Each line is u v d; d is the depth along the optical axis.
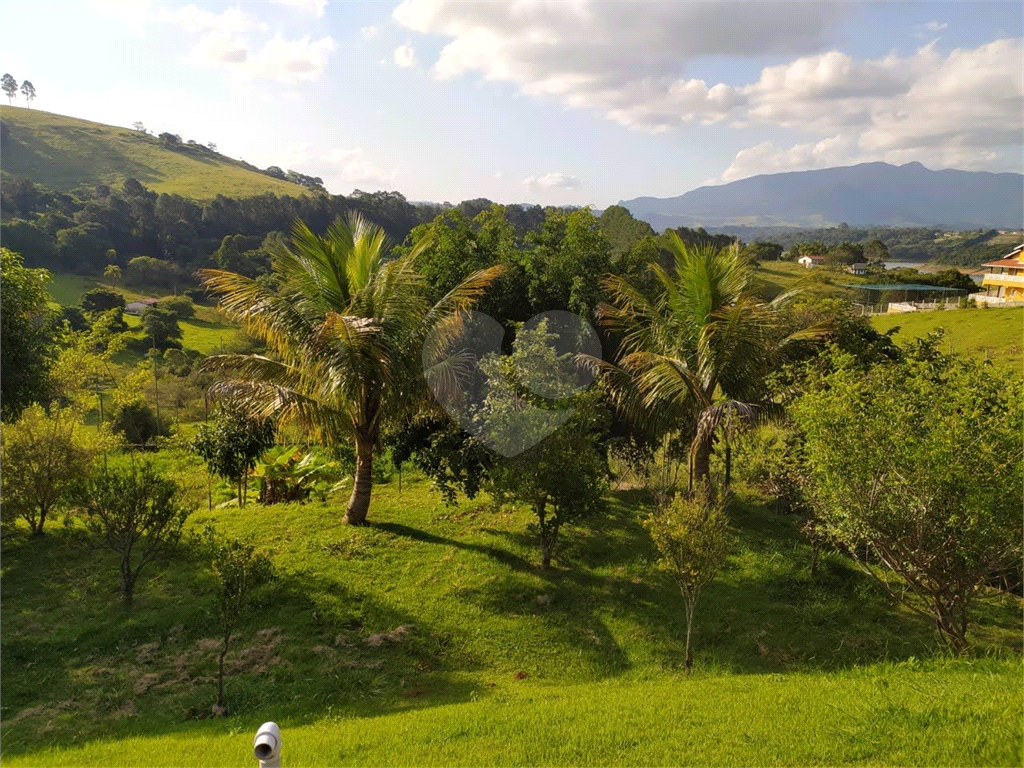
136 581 11.42
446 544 12.88
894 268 106.88
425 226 18.64
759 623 10.51
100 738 7.26
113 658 9.24
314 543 12.68
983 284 63.53
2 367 14.57
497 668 9.24
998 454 7.62
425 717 7.14
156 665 9.07
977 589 9.68
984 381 8.23
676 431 15.02
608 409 14.10
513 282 16.88
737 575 11.93
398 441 15.80
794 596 11.34
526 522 14.02
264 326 12.43
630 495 15.99
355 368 11.82
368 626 10.04
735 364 12.25
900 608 10.98
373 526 13.65
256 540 12.93
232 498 18.06
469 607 10.67
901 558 8.96
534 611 10.70
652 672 9.14
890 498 8.53
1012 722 4.99
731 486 15.72
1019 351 31.41
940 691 6.19
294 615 10.27
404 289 12.73
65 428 13.87
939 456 7.67
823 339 14.09
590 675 9.12
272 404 12.17
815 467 9.45
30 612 10.34
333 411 12.84
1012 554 8.07
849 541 9.55
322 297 12.83
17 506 12.84
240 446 15.98
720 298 12.37
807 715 6.12
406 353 12.23
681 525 9.11
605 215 20.17
